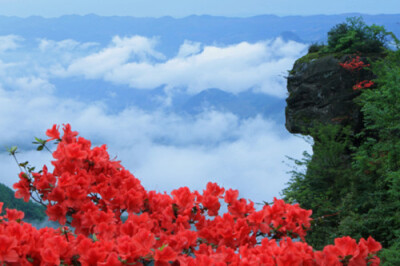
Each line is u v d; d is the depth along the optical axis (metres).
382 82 8.75
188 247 2.18
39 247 1.92
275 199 2.56
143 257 1.81
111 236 2.15
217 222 2.54
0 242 1.69
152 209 2.70
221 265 1.75
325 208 6.95
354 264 1.87
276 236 2.47
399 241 5.45
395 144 6.98
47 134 2.84
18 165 2.59
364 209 6.84
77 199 2.49
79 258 1.84
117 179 2.77
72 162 2.69
